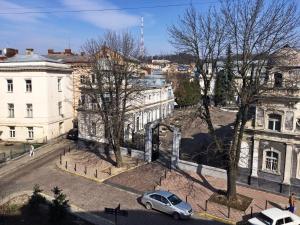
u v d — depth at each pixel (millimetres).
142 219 23078
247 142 28703
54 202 22062
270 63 24984
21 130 46812
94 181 30625
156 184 29547
